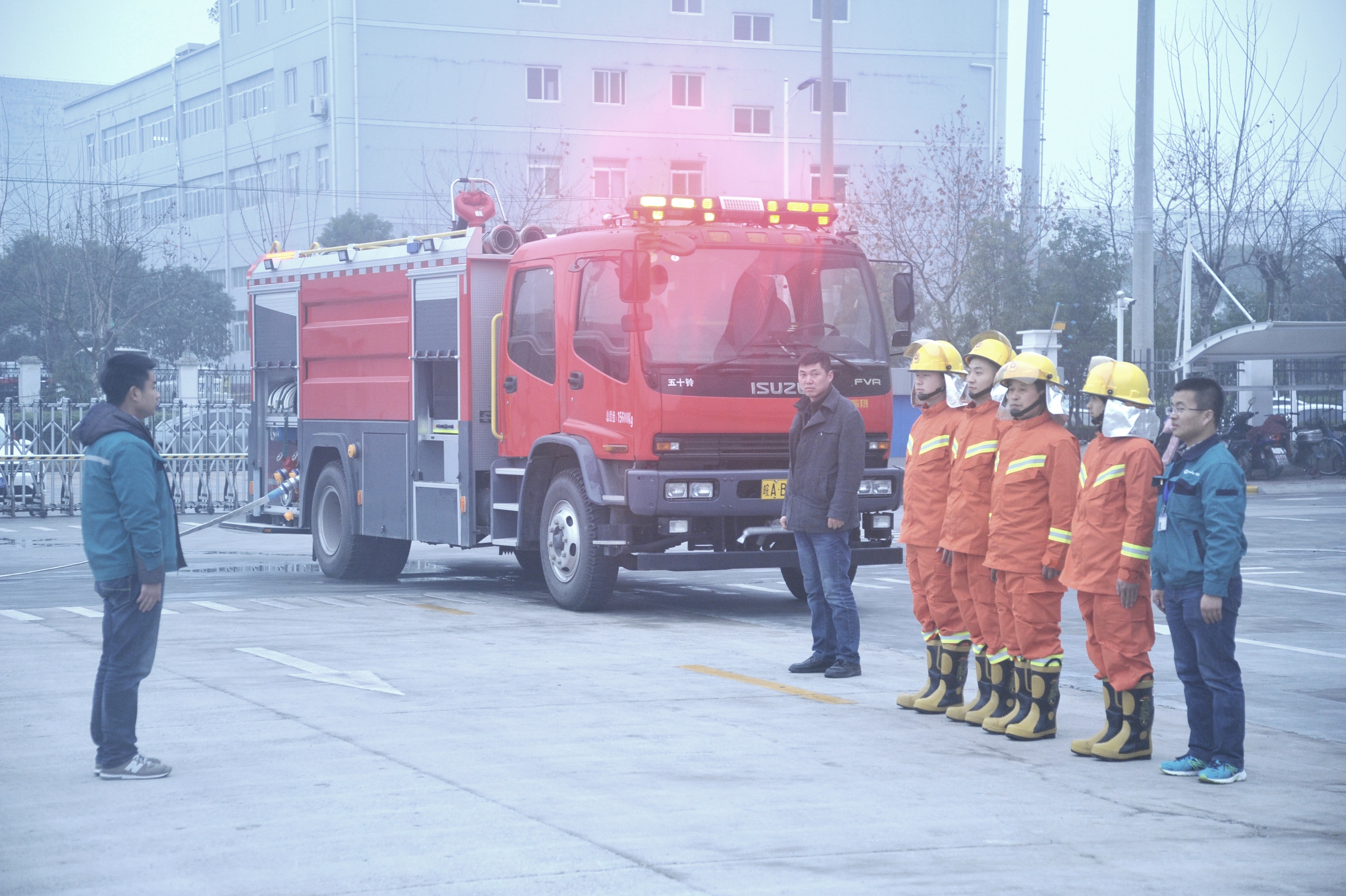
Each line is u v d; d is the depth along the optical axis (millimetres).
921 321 34719
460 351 13461
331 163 57781
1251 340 28375
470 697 8547
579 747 7227
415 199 57906
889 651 10594
